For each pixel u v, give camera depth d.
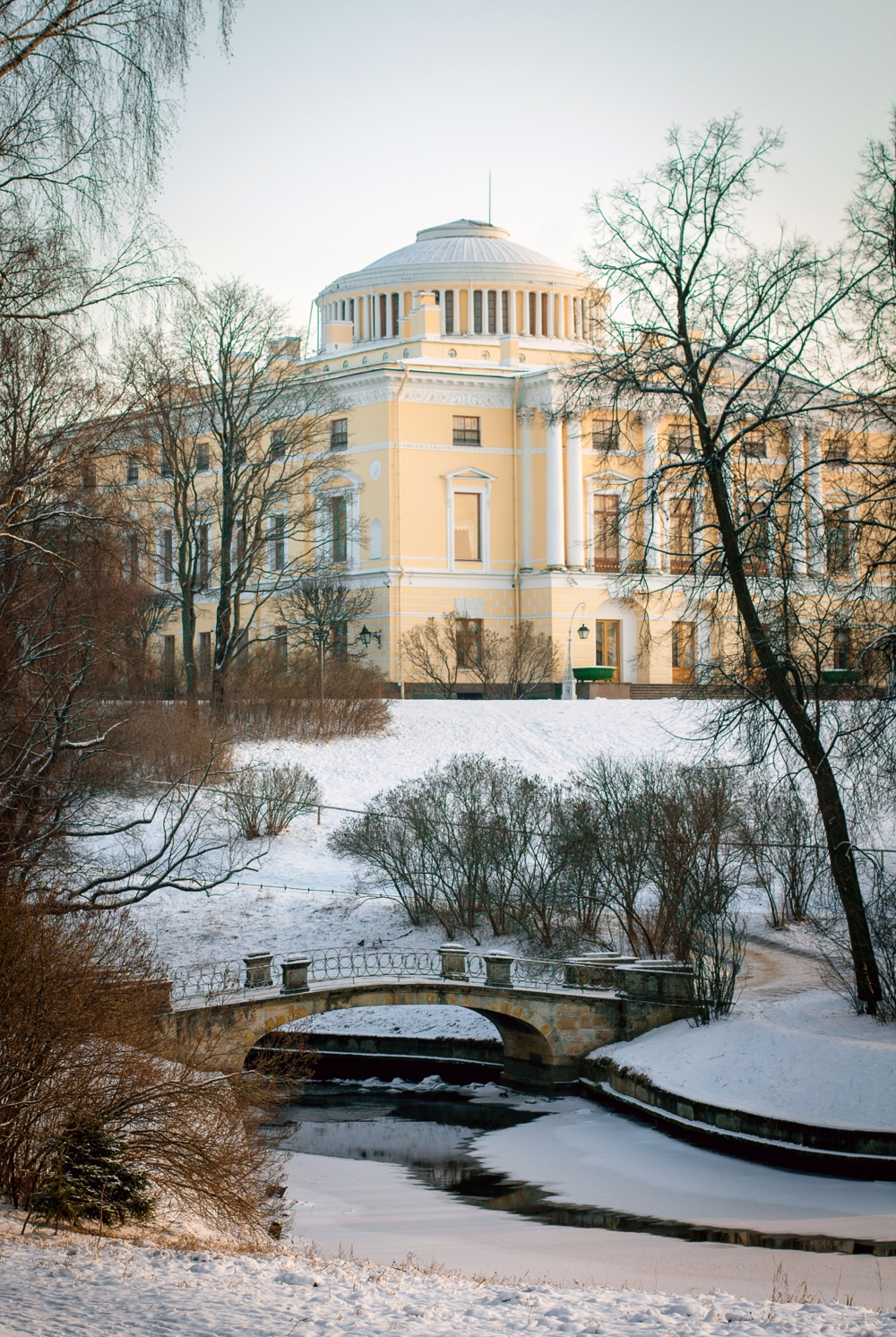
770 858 43.28
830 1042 30.33
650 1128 31.41
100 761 35.81
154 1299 13.84
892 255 28.42
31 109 17.28
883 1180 26.86
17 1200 18.81
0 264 19.39
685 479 32.00
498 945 42.69
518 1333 13.94
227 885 45.97
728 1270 21.86
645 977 35.81
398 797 46.34
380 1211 25.98
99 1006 21.42
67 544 23.67
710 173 30.33
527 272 87.69
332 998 34.72
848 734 30.77
